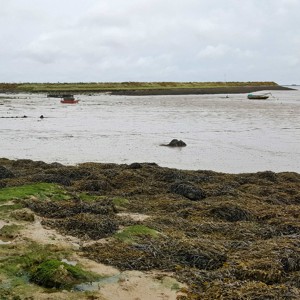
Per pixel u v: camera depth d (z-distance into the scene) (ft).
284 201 41.16
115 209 33.99
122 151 80.43
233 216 32.86
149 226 29.19
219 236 28.71
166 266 23.32
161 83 540.11
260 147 85.92
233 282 21.20
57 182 42.55
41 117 148.77
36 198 35.04
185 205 35.68
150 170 50.37
